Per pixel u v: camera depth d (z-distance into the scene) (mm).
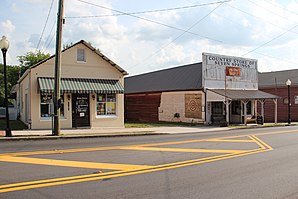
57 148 12461
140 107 38688
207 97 30172
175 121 33344
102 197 6184
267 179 8031
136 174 8219
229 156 11375
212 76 31109
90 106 22016
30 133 17375
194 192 6719
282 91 41156
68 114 21156
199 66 35281
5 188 6668
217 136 19047
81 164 9305
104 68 22547
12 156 10414
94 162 9656
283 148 13836
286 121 40500
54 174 7961
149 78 41844
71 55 21328
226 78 32469
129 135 18859
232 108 33969
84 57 21844
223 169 9125
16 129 19891
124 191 6648
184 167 9273
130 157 10734
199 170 8914
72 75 21297
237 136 19078
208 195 6531
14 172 8109
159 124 29250
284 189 7121
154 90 36156
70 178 7582
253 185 7422
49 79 20438
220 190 6930
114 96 23078
